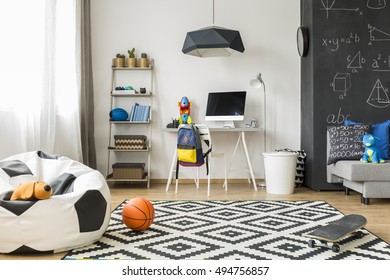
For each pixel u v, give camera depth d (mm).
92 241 2754
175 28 5812
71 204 2568
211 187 5480
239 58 5824
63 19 4789
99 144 5809
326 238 2549
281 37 5820
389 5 5117
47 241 2496
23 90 3803
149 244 2744
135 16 5812
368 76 5137
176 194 4883
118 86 5805
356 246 2693
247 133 5828
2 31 3580
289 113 5828
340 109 5129
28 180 2951
